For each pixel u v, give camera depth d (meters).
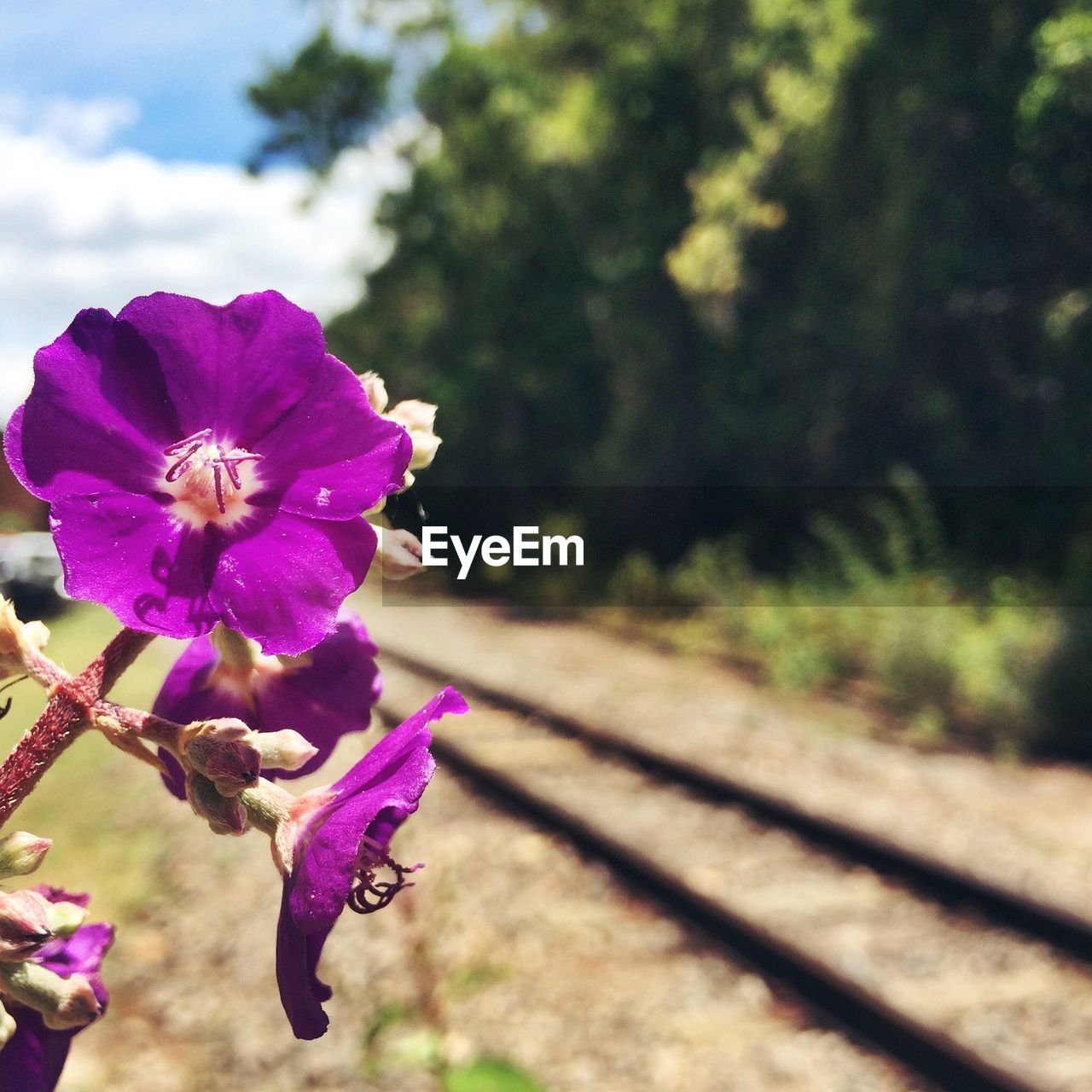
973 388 14.73
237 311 0.81
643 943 5.75
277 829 0.80
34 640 0.82
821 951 5.22
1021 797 7.95
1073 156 12.14
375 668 0.98
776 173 17.88
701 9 20.62
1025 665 9.84
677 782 8.59
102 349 0.78
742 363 19.17
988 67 13.80
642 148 21.66
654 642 15.99
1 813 0.79
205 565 0.79
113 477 0.78
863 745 9.59
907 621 11.23
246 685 0.96
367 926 4.17
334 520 0.80
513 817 7.86
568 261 25.30
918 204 14.53
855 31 15.56
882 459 16.02
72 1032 0.90
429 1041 1.67
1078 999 4.83
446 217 29.09
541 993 4.97
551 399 26.31
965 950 5.34
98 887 5.88
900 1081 4.43
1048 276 13.59
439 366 30.02
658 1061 4.57
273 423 0.81
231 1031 4.43
